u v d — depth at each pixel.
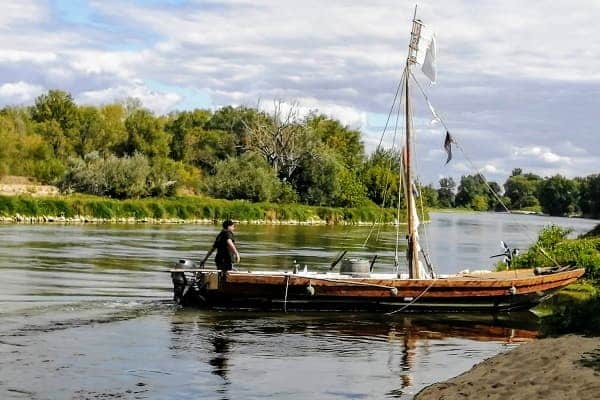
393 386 13.66
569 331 15.88
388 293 22.11
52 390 12.65
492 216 185.12
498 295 22.78
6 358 14.75
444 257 47.34
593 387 11.05
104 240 48.28
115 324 18.92
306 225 86.25
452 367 15.35
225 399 12.56
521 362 13.07
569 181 196.38
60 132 105.00
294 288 21.83
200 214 80.94
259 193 95.38
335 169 102.38
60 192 81.62
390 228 86.38
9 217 65.88
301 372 14.59
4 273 28.55
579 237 39.78
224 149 119.94
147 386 13.16
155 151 108.56
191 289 21.86
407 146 24.09
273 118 107.56
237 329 19.02
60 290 24.50
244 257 39.50
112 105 113.06
